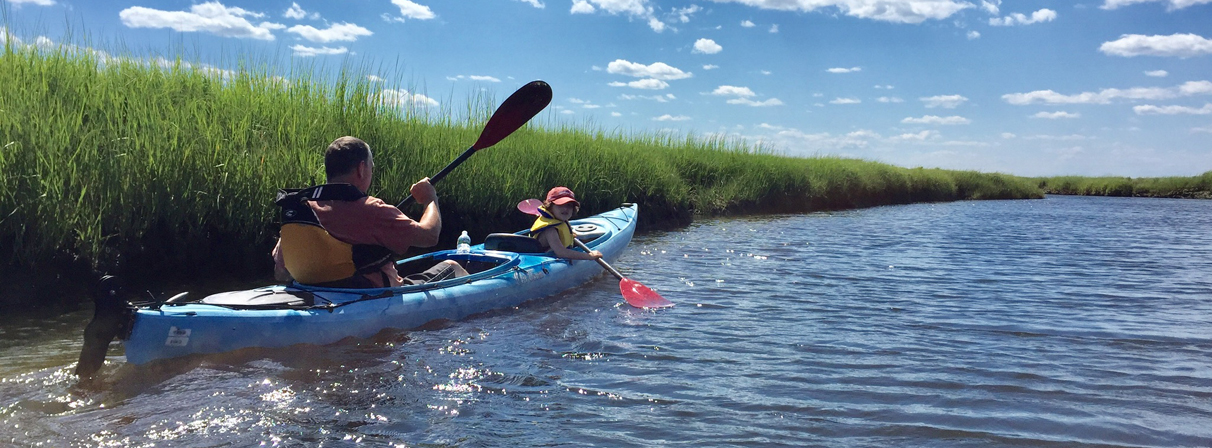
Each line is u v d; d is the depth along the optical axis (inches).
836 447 104.3
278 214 231.8
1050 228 511.5
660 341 163.8
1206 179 1291.8
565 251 224.5
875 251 343.3
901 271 278.5
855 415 117.3
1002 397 127.0
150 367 128.3
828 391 129.4
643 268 275.6
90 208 187.3
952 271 281.1
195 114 242.8
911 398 126.0
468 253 217.2
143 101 240.1
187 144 219.1
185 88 279.3
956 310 204.7
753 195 582.9
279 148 243.3
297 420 109.7
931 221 561.9
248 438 102.4
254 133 245.9
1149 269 295.9
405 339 156.3
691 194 523.5
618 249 289.9
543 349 154.3
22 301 173.3
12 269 173.5
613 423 112.3
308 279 154.0
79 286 183.8
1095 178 1469.0
